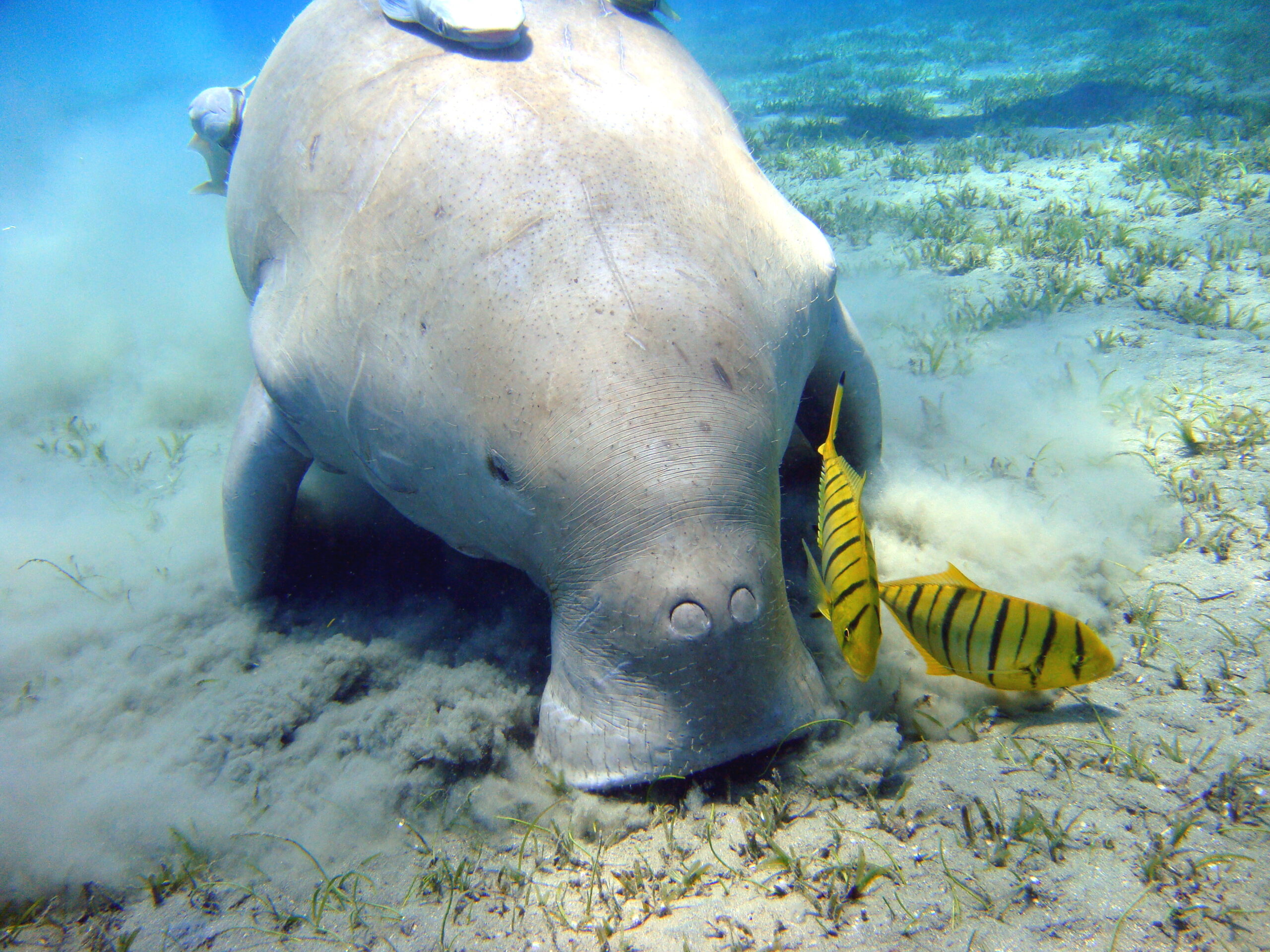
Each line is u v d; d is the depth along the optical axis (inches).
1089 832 77.1
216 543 162.7
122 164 673.6
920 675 100.3
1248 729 86.7
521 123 92.4
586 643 86.2
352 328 96.3
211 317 287.4
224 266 351.6
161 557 160.2
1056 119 497.0
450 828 92.5
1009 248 280.7
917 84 742.5
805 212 363.3
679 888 78.7
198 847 95.3
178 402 229.0
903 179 406.6
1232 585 111.1
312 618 136.4
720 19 1797.5
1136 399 170.1
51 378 244.5
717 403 79.7
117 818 100.4
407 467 96.7
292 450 123.6
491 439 84.1
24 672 131.5
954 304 241.3
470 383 84.9
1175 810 78.2
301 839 94.4
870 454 136.4
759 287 91.0
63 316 281.6
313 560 145.8
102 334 269.7
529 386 80.7
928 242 298.2
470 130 93.2
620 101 97.4
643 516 77.3
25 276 341.4
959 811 81.8
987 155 421.7
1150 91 534.0
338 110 106.0
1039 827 77.9
